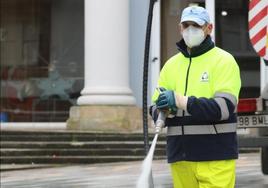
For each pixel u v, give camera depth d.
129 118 30.62
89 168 23.42
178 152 8.26
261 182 16.44
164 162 23.69
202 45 8.16
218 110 7.82
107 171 21.84
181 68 8.30
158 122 7.91
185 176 8.37
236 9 32.09
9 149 27.34
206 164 8.12
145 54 9.18
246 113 13.99
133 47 32.34
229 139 8.12
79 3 36.09
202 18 8.02
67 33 36.31
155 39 32.09
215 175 8.10
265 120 13.80
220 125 8.06
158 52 31.97
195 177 8.30
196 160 8.12
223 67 8.05
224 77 8.01
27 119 36.66
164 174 19.25
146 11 32.34
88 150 26.86
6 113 37.03
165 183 16.86
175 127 8.21
